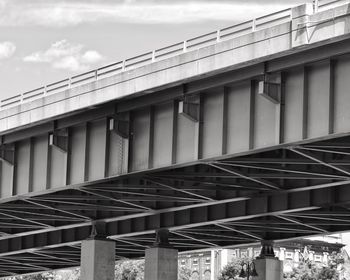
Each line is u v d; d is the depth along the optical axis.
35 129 66.44
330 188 65.75
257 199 70.81
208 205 70.38
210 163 55.56
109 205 72.38
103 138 61.44
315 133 47.81
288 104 49.47
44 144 66.69
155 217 79.31
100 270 76.06
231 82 52.31
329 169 57.91
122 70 58.56
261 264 84.12
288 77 49.69
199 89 53.81
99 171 61.31
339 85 47.00
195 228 80.69
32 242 91.69
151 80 55.47
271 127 50.41
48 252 95.69
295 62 48.41
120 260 102.56
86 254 76.44
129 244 91.44
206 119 54.25
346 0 45.56
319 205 66.31
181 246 90.94
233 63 50.22
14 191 68.62
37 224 81.62
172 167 56.66
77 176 63.22
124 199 68.31
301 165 59.16
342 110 46.72
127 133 59.34
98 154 61.66
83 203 71.06
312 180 61.69
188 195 67.69
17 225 81.56
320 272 160.38
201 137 54.34
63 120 63.88
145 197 68.50
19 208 76.50
